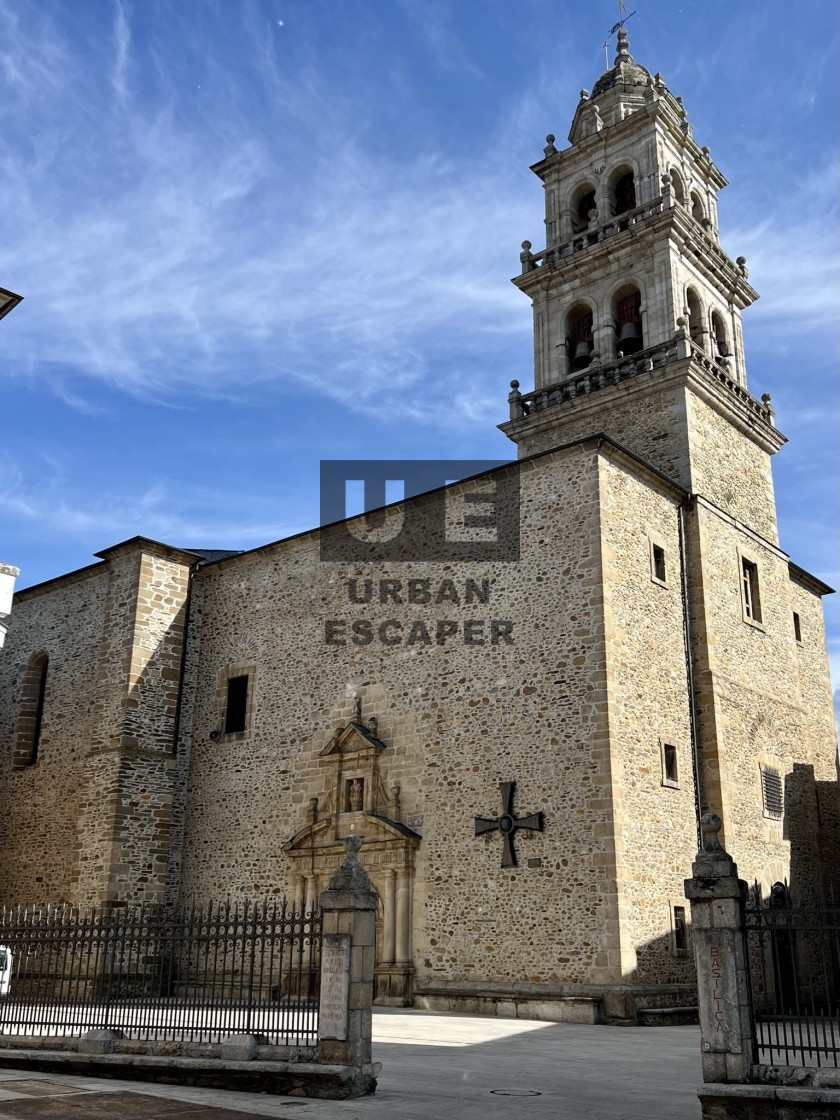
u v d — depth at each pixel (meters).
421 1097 8.92
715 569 21.86
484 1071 10.50
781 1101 7.79
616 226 26.58
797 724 23.72
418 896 18.81
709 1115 8.02
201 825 23.31
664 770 18.66
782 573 25.17
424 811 19.33
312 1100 8.88
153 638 24.20
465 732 19.25
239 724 23.80
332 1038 9.45
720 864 8.94
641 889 16.98
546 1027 15.15
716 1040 8.46
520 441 25.83
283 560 24.19
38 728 26.88
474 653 19.69
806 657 26.67
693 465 22.41
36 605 28.12
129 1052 10.81
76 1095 8.97
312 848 20.69
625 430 23.69
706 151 29.14
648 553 20.09
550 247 27.89
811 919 21.66
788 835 21.95
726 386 24.55
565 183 28.64
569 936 16.67
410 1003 18.17
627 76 29.14
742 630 22.36
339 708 21.64
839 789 26.06
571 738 17.70
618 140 27.69
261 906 21.42
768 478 26.02
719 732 20.03
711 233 28.53
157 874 22.72
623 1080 9.99
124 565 24.94
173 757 23.80
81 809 23.14
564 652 18.31
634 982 16.14
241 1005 10.72
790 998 20.02
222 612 25.12
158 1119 7.74
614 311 26.03
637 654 18.75
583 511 18.97
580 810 17.19
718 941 8.73
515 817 17.95
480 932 17.77
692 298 26.14
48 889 23.75
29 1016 13.20
